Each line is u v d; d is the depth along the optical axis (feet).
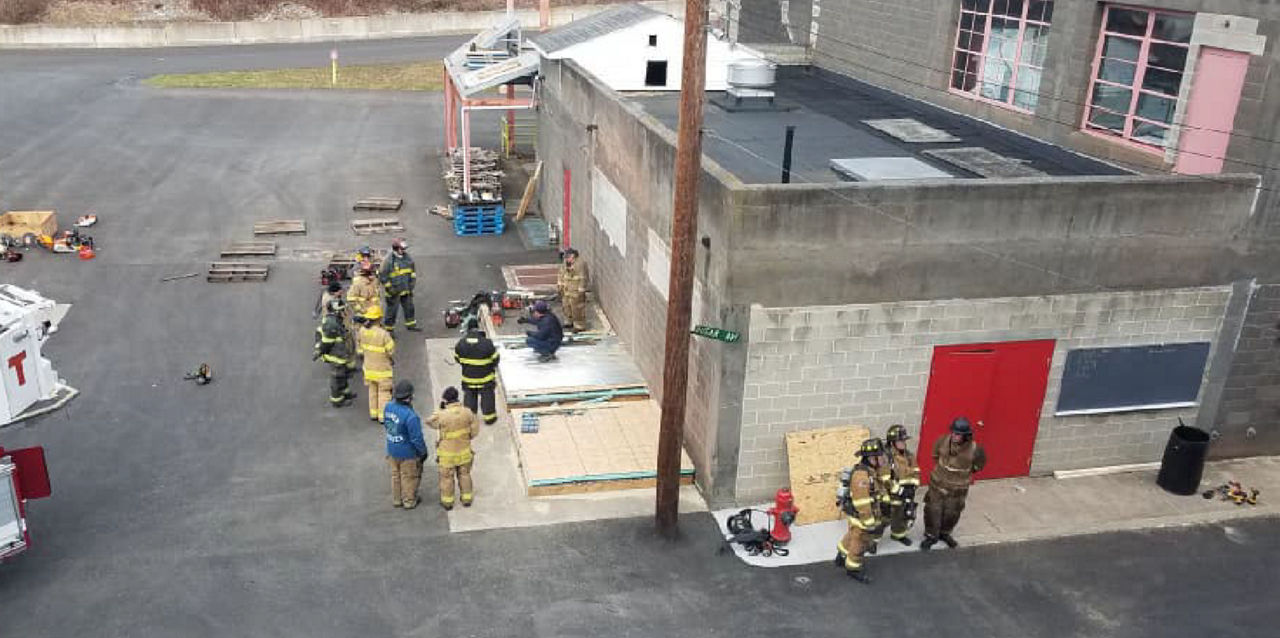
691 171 30.99
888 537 36.35
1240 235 38.32
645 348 46.21
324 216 73.77
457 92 81.46
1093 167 46.50
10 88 115.14
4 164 84.23
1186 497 39.63
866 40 66.80
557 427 41.83
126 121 101.14
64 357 49.26
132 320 54.13
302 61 138.31
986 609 32.55
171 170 84.17
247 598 31.78
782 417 36.81
